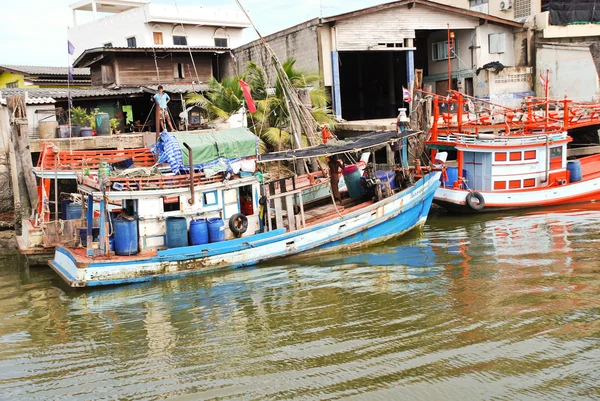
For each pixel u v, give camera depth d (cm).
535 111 2947
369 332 1046
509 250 1523
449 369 898
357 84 3591
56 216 1706
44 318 1218
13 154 2009
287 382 883
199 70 3234
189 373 932
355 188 1812
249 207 1575
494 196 1994
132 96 2731
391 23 2905
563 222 1806
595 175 2178
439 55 3369
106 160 1933
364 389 852
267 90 2294
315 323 1105
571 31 3259
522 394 823
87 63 3212
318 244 1576
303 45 2880
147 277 1411
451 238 1698
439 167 1809
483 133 2411
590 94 3139
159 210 1440
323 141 2061
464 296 1199
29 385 917
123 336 1101
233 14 4131
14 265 1683
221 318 1163
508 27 3231
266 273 1448
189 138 1511
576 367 887
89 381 923
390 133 1828
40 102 2286
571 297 1161
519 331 1017
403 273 1386
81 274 1362
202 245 1441
